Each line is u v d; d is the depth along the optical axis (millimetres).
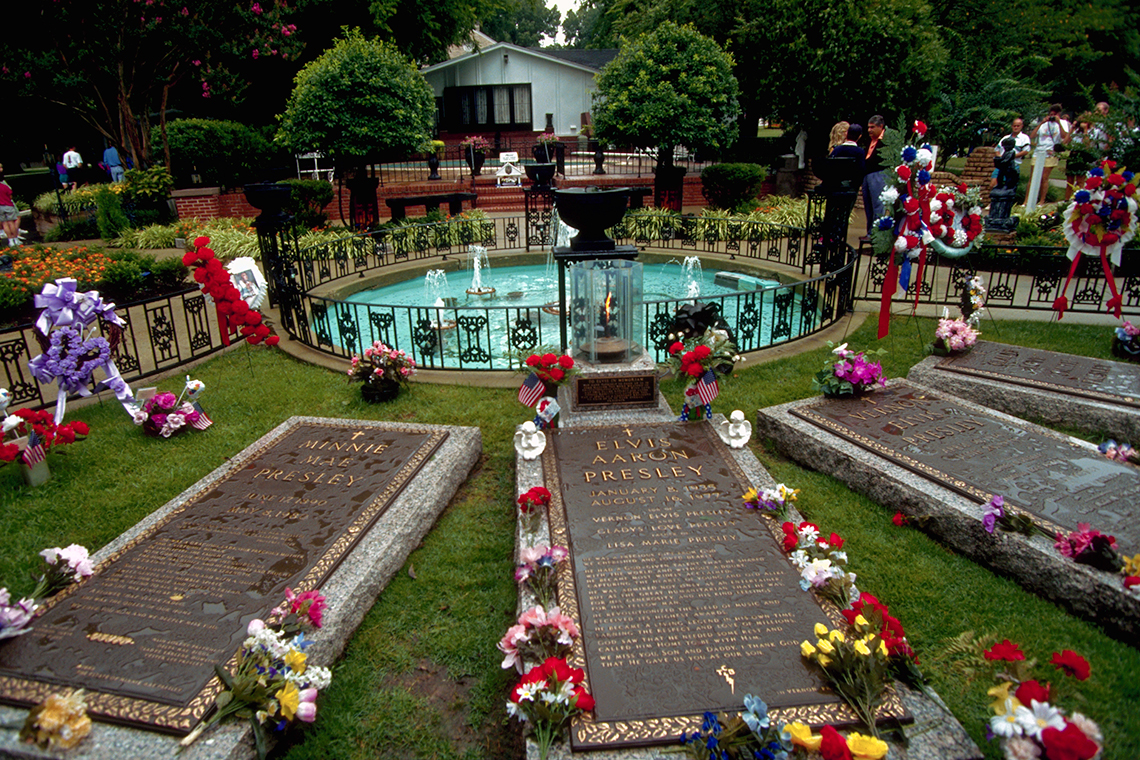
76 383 5320
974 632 3268
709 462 4633
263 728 2793
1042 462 4379
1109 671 3109
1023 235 10867
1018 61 20359
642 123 15719
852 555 4039
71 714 2607
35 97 16328
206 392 6582
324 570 3598
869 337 7512
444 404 6184
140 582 3510
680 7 18797
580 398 5555
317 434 5215
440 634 3578
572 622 3035
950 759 2504
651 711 2684
